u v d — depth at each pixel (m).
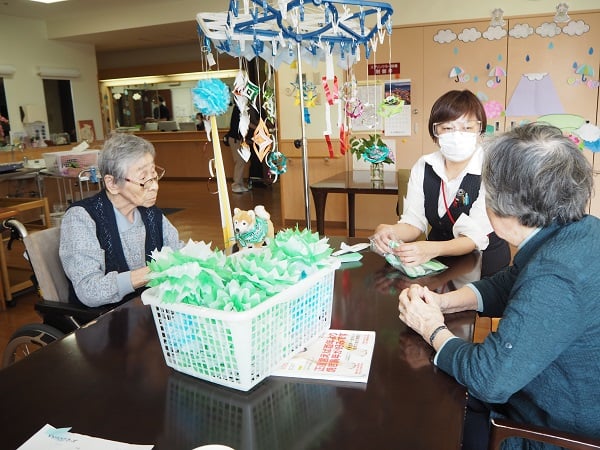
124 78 10.06
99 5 6.49
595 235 0.93
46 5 6.38
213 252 1.06
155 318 0.98
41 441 0.80
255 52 1.40
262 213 1.59
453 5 4.48
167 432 0.81
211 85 1.48
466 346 0.95
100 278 1.59
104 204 1.70
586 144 4.37
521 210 0.95
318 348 1.06
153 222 1.85
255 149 1.50
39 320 3.20
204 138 9.18
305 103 1.63
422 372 0.97
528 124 0.99
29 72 7.36
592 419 0.96
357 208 5.11
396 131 4.84
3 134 6.76
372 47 1.56
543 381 0.99
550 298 0.87
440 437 0.77
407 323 1.13
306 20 1.67
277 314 0.94
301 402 0.88
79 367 1.03
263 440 0.78
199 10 6.30
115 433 0.81
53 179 4.97
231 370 0.92
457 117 1.80
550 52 4.32
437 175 1.97
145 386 0.95
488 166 0.98
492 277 1.30
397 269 1.57
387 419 0.82
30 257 1.71
